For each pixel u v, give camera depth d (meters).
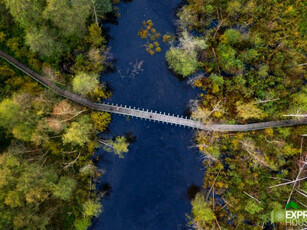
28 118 28.03
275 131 31.83
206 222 30.92
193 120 31.94
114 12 31.91
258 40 31.02
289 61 31.34
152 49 31.92
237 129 31.72
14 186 27.31
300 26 31.31
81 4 27.19
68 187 28.98
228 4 31.06
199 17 31.86
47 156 30.78
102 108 31.83
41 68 30.66
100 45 31.45
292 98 31.25
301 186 31.00
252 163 31.47
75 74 31.33
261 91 31.41
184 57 29.97
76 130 28.39
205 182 31.89
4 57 30.66
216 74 31.70
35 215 27.73
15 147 28.58
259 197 31.30
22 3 25.62
